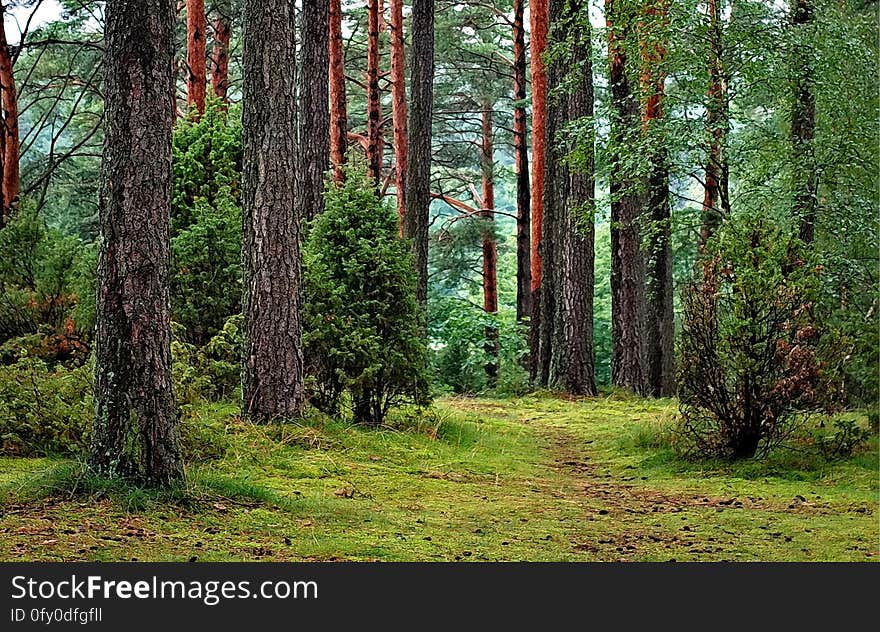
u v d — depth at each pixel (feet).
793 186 42.16
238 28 107.14
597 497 30.58
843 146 41.22
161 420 23.67
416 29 69.51
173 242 43.24
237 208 44.29
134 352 23.40
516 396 71.61
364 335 39.83
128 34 23.06
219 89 82.33
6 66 66.54
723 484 32.12
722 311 35.83
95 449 23.67
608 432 48.32
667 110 41.37
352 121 116.98
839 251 41.68
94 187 103.09
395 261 40.75
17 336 41.63
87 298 40.68
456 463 35.42
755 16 41.09
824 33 40.93
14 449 30.30
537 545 22.79
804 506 28.17
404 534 23.08
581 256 67.41
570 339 67.62
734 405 35.60
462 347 86.94
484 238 110.73
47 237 44.16
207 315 42.88
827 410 34.63
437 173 120.78
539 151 90.02
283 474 30.25
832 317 36.78
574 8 57.11
